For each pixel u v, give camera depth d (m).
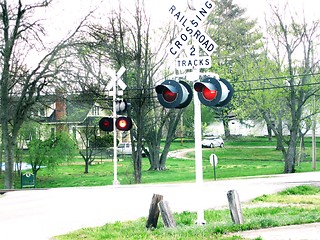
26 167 72.69
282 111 61.22
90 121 67.75
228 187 26.86
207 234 11.84
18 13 40.88
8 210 19.61
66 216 17.33
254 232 11.95
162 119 61.97
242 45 60.94
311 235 11.10
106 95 44.88
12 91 43.97
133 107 51.41
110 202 20.97
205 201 20.75
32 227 15.08
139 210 18.41
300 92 59.69
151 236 12.27
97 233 13.36
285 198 21.44
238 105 63.59
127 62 49.59
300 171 60.41
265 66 60.00
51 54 41.28
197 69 13.52
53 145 61.09
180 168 66.69
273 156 75.06
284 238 10.83
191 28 13.52
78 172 66.06
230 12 67.38
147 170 65.50
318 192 24.23
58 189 29.56
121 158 74.69
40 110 50.19
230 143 87.62
